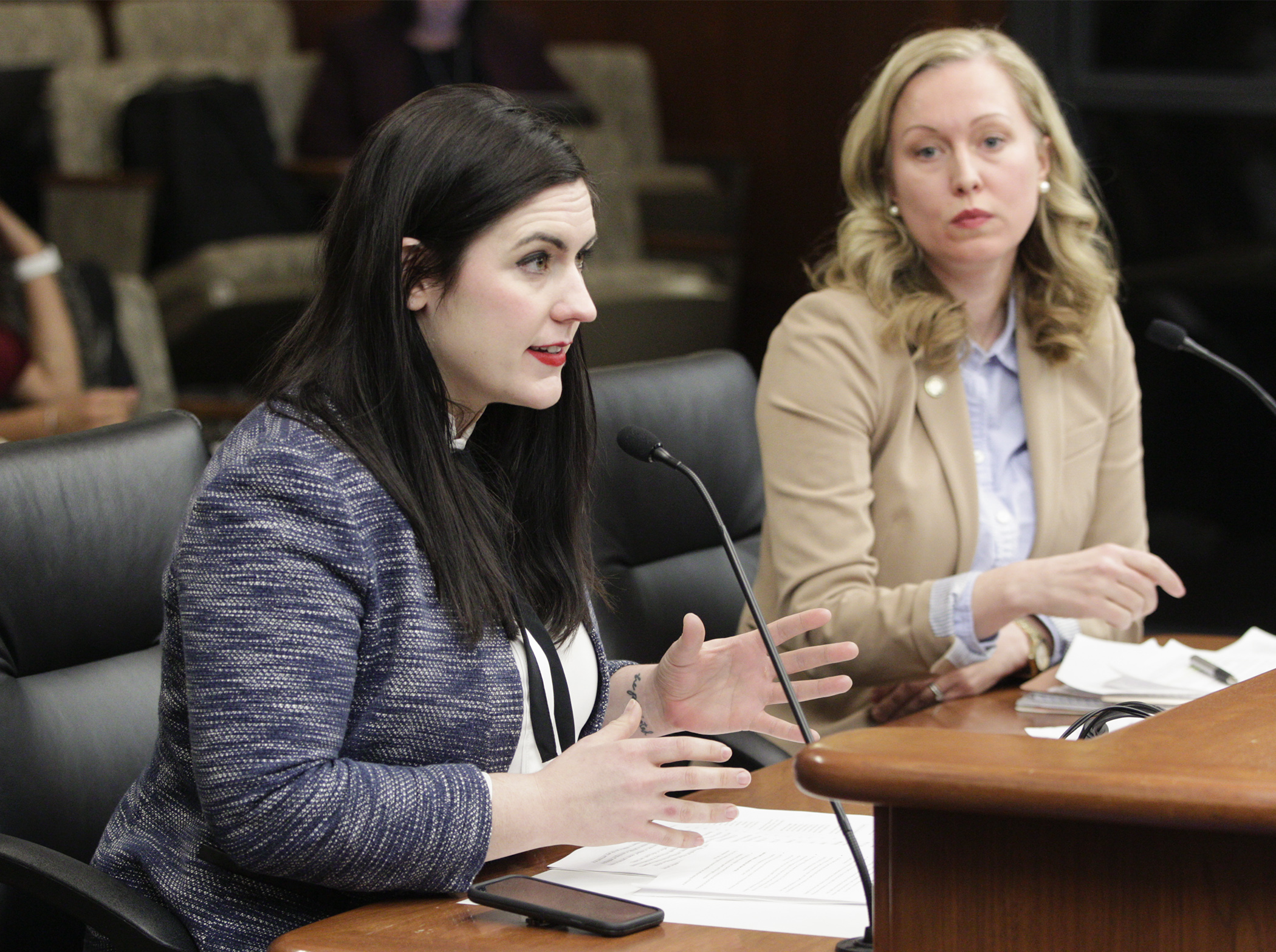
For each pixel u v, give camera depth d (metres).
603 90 18.69
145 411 11.44
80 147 15.24
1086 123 14.67
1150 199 14.59
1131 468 6.45
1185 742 2.62
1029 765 2.45
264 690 3.43
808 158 18.06
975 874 2.56
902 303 5.98
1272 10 13.84
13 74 15.18
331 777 3.41
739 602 6.30
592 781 3.48
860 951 3.05
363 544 3.61
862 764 2.51
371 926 3.29
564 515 4.36
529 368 3.87
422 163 3.74
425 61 16.59
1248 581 13.97
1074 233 6.24
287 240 14.77
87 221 14.55
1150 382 14.71
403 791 3.44
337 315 3.82
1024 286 6.29
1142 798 2.34
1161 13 14.27
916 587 5.45
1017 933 2.54
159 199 15.12
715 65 19.11
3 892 4.29
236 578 3.49
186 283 14.27
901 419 5.99
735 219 17.83
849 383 5.91
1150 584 5.11
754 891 3.43
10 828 4.36
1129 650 5.40
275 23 17.97
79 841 4.51
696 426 6.20
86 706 4.61
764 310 18.97
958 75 5.94
